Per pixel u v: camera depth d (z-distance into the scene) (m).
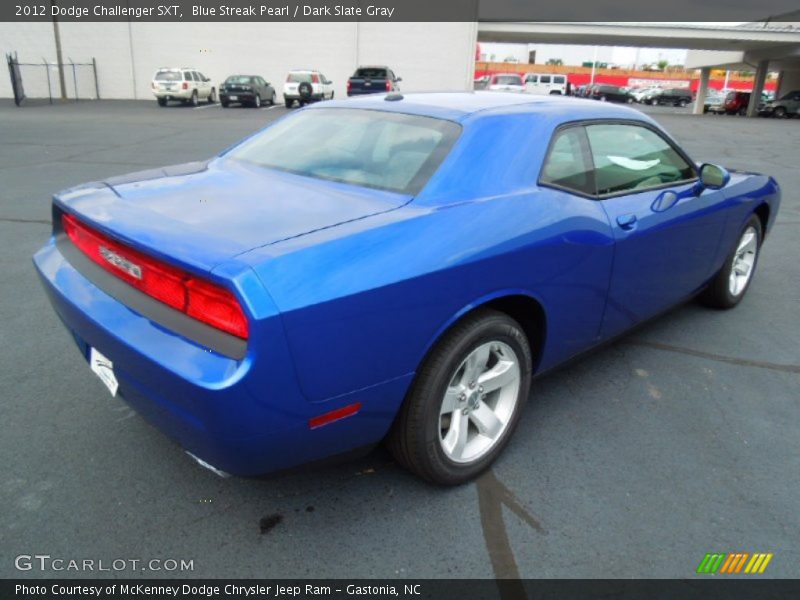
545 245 2.61
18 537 2.29
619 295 3.19
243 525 2.38
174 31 33.81
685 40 37.22
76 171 9.91
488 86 36.56
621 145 3.28
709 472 2.79
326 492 2.57
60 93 34.62
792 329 4.39
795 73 44.44
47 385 3.35
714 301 4.60
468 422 2.65
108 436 2.91
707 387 3.54
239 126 18.44
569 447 2.93
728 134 20.38
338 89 34.28
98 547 2.26
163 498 2.51
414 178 2.55
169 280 2.03
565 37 37.53
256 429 1.93
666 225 3.37
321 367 1.98
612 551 2.31
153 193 2.62
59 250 2.71
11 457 2.73
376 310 2.07
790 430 3.14
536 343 2.89
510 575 2.19
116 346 2.11
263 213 2.33
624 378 3.61
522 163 2.71
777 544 2.37
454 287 2.28
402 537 2.34
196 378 1.87
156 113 24.05
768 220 4.75
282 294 1.88
